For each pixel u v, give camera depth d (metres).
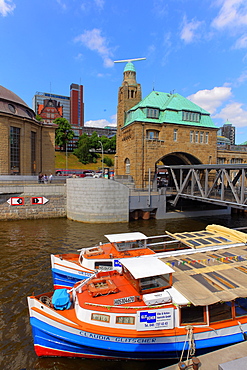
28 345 9.34
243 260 12.17
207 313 8.79
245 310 9.71
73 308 9.82
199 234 15.70
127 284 10.59
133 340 8.37
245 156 46.91
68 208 32.53
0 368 8.25
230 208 37.78
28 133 42.84
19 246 20.44
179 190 33.97
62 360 8.77
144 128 37.69
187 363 7.00
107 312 8.68
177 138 39.41
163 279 9.82
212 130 42.00
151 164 38.09
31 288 13.49
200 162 41.44
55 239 22.53
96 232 25.23
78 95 193.38
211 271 10.90
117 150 46.69
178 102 40.75
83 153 93.38
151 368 8.47
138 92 44.91
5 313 11.20
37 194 32.25
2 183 33.44
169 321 8.62
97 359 8.78
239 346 7.80
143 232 25.67
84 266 13.91
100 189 29.59
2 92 42.38
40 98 179.38
